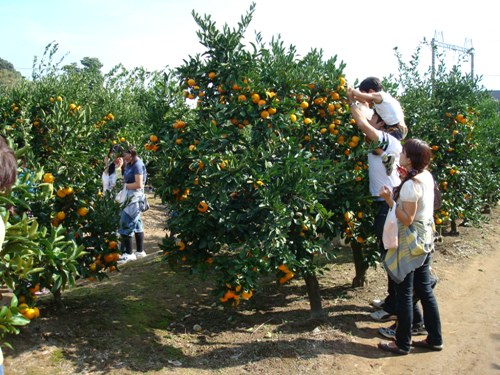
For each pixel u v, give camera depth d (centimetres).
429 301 356
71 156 364
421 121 589
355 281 492
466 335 389
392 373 329
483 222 816
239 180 342
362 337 382
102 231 386
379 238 386
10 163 196
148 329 385
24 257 288
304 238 379
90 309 410
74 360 327
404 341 352
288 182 345
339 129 421
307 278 412
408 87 649
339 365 334
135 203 602
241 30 405
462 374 327
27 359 320
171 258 398
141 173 604
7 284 290
